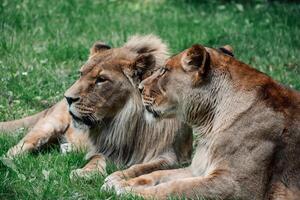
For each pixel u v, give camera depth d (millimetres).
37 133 12484
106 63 11430
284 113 10133
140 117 11469
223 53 10672
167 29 19531
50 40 17844
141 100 11438
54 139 12648
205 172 10344
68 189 10531
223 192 9922
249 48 18078
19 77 15305
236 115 10188
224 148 10109
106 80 11359
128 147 11578
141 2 22953
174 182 10055
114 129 11562
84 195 10445
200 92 10422
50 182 10578
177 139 11453
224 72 10406
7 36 17828
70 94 11359
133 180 10430
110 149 11664
